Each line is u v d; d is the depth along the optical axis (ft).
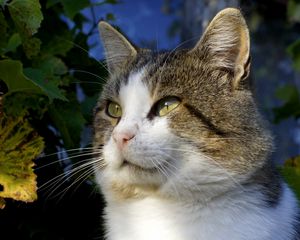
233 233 1.72
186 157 1.71
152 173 1.73
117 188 1.82
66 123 1.88
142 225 1.78
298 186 2.04
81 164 1.93
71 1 1.90
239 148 1.73
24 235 1.92
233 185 1.73
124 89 1.83
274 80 3.54
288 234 1.75
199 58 1.83
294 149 3.38
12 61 1.59
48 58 1.89
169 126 1.73
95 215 2.02
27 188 1.67
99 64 2.10
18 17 1.71
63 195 1.95
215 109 1.75
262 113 1.90
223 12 1.80
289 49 2.52
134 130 1.72
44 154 1.95
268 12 3.41
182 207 1.76
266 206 1.75
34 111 1.87
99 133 1.88
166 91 1.77
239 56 1.78
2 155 1.69
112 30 1.98
